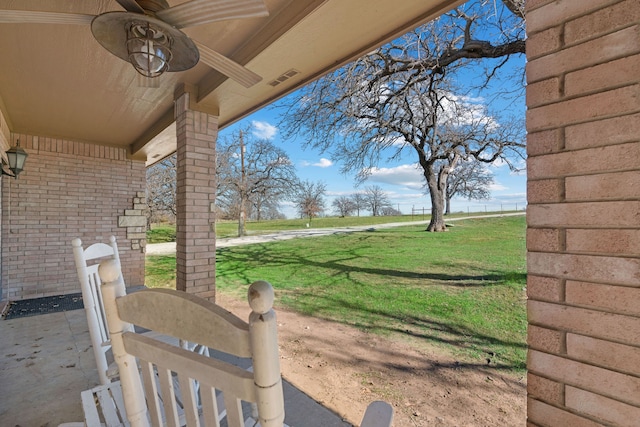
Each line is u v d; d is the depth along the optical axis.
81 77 3.29
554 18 1.07
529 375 1.12
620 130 0.94
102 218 5.97
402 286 6.44
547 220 1.08
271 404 0.59
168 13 1.58
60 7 2.24
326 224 20.12
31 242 5.27
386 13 2.14
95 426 1.30
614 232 0.95
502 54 5.18
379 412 0.77
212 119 3.75
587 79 1.00
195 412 0.72
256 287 0.58
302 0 2.18
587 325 0.99
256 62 2.73
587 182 1.00
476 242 10.44
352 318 4.78
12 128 5.07
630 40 0.92
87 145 5.84
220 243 12.84
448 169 13.06
